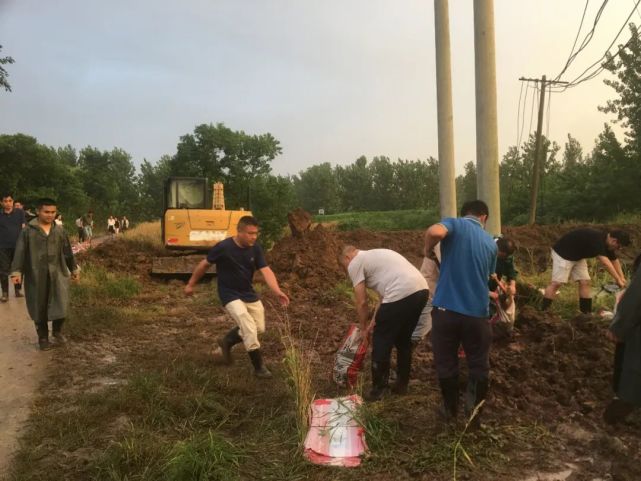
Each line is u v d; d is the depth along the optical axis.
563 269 7.73
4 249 10.23
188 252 15.20
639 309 3.47
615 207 29.56
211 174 44.00
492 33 7.75
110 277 11.16
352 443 4.06
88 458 4.00
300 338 7.30
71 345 7.08
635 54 29.08
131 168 102.00
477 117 7.87
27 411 4.93
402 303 4.84
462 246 4.23
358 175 94.38
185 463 3.68
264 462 3.96
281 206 26.47
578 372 5.29
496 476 3.69
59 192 53.69
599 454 3.93
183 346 6.98
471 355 4.26
